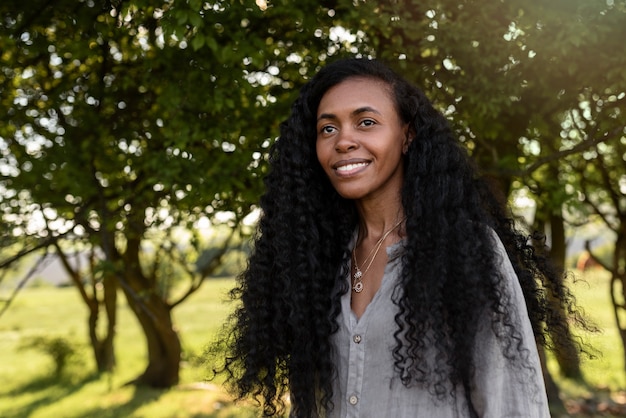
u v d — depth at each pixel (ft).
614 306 20.24
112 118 14.55
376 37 11.17
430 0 10.73
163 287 26.94
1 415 23.41
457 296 4.64
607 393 22.61
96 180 13.98
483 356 4.54
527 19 10.77
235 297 6.04
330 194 5.52
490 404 4.49
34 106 14.73
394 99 5.03
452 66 11.51
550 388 20.16
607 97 11.45
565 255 22.20
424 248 4.82
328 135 5.03
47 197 14.44
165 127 12.66
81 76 14.89
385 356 4.70
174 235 18.65
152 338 26.81
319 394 5.12
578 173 19.40
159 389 26.11
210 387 25.70
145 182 14.02
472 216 5.04
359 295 5.07
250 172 12.31
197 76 11.82
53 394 27.09
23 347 33.04
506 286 4.68
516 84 11.40
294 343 5.27
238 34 10.92
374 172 4.91
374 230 5.21
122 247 24.99
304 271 5.34
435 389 4.54
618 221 20.48
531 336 4.66
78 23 12.57
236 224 14.03
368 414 4.69
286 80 12.97
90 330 31.04
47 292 86.69
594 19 10.43
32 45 13.26
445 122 5.30
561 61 10.96
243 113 12.41
